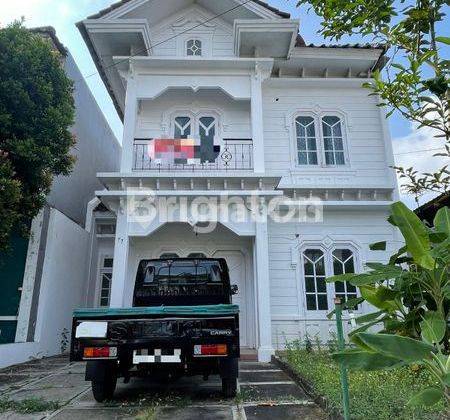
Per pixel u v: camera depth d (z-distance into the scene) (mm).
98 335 4539
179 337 4574
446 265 2867
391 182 10023
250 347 9172
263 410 4363
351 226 9734
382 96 3121
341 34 3453
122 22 9344
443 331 2594
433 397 2352
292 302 9203
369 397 4074
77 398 5047
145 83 9633
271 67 9742
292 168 10141
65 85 8352
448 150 3135
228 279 6457
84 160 12992
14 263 8547
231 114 10305
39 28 9883
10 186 6723
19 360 7820
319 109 10656
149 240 9836
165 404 4695
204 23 10570
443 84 2764
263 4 9938
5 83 7137
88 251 11570
